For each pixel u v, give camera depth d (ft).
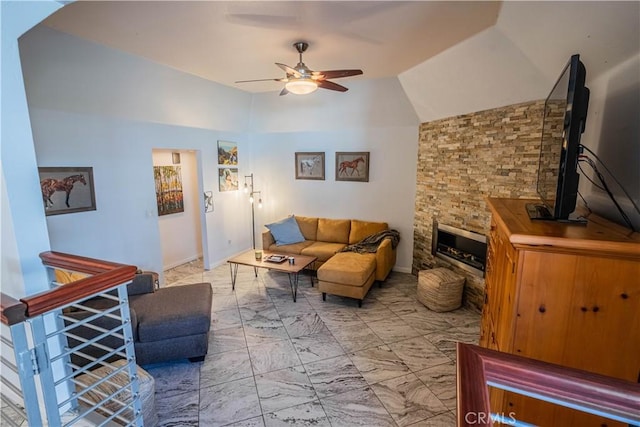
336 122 16.39
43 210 5.46
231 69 11.94
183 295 9.73
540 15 6.28
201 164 15.69
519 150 9.77
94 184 10.73
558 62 7.22
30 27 4.99
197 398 7.55
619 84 5.49
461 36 8.60
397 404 7.36
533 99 9.11
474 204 11.69
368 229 16.21
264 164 19.02
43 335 3.94
